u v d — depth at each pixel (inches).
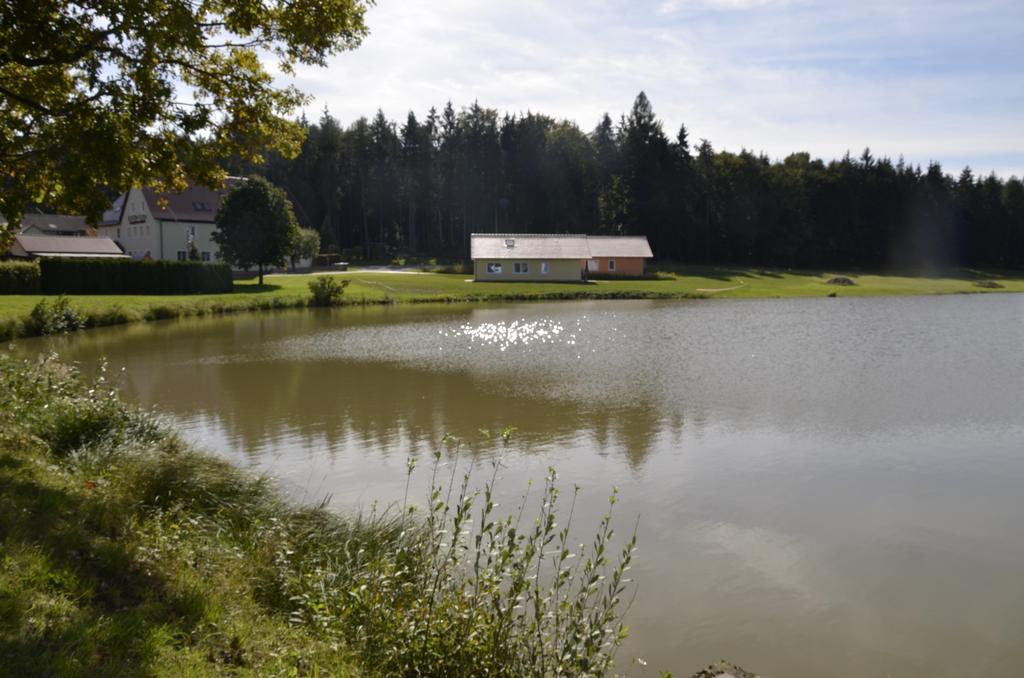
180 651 172.6
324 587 223.9
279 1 442.3
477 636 183.9
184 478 316.8
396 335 1186.0
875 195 3843.5
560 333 1223.5
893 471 450.0
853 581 302.4
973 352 986.1
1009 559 325.4
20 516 222.1
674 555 323.3
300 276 2610.7
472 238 2765.7
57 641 162.1
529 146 3816.4
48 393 420.2
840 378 778.2
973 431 548.4
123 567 211.5
